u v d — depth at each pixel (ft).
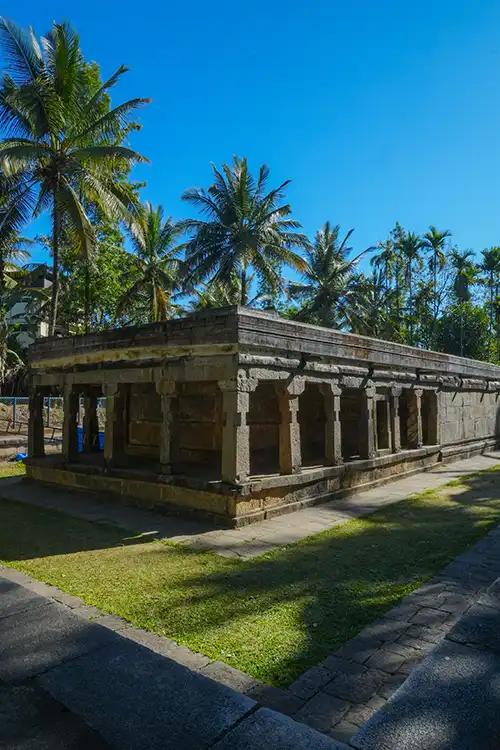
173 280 92.94
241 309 25.70
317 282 120.06
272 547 21.62
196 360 27.17
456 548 21.18
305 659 11.98
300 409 42.42
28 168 58.54
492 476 41.09
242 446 25.67
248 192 91.45
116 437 31.91
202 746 7.73
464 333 139.64
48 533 24.06
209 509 26.22
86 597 15.89
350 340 33.86
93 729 8.11
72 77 58.49
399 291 147.43
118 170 74.95
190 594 16.25
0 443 50.16
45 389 39.52
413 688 9.40
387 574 18.11
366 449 36.04
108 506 29.84
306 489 29.86
